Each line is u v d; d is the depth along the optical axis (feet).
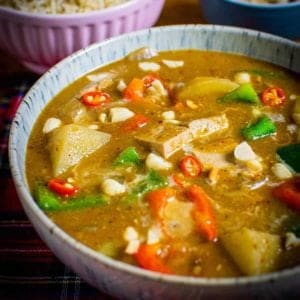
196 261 0.91
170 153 1.08
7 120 1.39
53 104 1.21
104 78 1.28
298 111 1.16
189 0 1.73
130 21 1.43
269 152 1.10
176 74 1.30
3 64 1.57
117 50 1.31
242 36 1.30
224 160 1.07
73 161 1.07
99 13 1.36
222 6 1.49
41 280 1.05
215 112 1.18
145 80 1.26
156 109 1.20
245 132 1.13
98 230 0.96
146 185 1.02
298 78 1.27
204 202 0.98
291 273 0.78
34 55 1.46
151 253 0.91
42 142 1.13
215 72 1.30
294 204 0.99
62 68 1.23
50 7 1.40
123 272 0.80
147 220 0.97
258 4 1.45
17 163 0.97
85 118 1.18
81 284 1.04
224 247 0.92
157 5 1.49
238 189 1.02
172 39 1.33
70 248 0.84
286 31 1.50
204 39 1.33
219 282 0.77
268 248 0.90
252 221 0.97
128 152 1.08
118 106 1.21
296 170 1.06
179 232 0.95
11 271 1.07
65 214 0.99
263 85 1.26
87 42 1.42
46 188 1.03
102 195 1.01
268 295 0.80
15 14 1.35
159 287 0.79
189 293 0.79
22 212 1.18
